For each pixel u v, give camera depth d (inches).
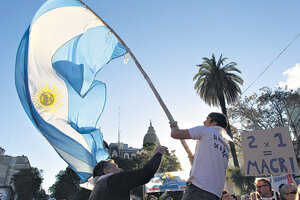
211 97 1040.8
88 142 176.1
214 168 94.0
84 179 165.5
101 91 187.6
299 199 106.4
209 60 1063.0
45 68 178.4
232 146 995.3
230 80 1030.4
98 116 181.9
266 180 198.2
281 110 1103.0
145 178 96.5
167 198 408.5
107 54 190.4
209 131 100.3
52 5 188.9
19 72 173.9
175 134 103.0
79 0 183.5
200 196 89.4
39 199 3174.2
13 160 3139.8
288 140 185.6
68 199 2418.8
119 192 95.9
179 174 800.9
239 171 962.1
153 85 141.6
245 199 349.1
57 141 167.6
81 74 182.5
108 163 117.6
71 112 177.0
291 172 178.4
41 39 181.5
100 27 193.8
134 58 159.9
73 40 188.1
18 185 2418.8
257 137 194.1
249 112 1139.9
